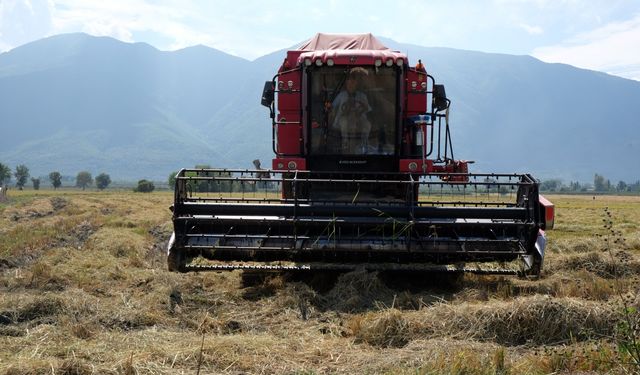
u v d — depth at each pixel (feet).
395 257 29.63
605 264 36.29
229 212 28.96
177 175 29.37
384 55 34.60
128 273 33.63
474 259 29.43
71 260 37.99
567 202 239.91
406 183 29.04
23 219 85.66
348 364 18.25
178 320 23.58
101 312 23.80
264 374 17.24
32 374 16.35
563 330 20.58
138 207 110.01
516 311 21.12
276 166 35.53
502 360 17.43
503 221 28.86
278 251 28.91
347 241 28.58
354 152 35.91
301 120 36.22
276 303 25.53
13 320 23.00
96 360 17.92
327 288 28.60
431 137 36.09
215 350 18.67
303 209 28.94
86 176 649.61
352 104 35.60
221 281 30.73
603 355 17.48
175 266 28.86
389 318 21.16
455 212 28.91
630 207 173.78
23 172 426.51
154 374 16.67
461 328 21.04
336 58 34.47
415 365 17.35
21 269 36.19
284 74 37.19
